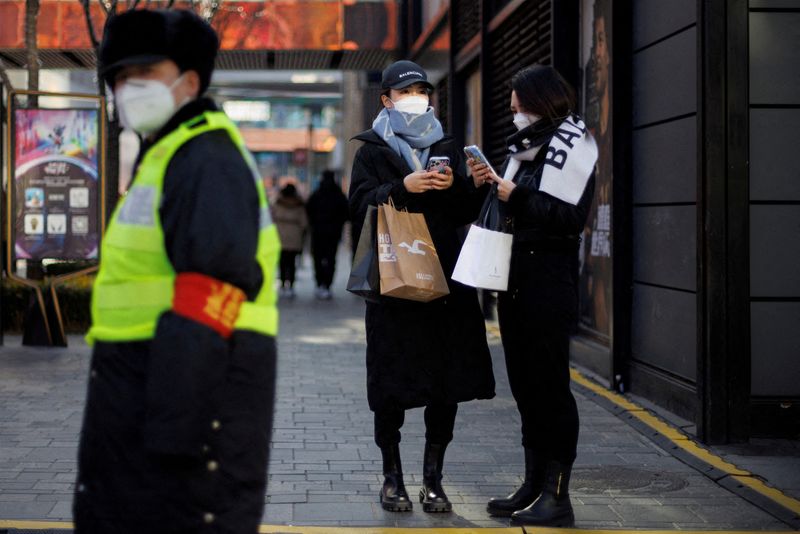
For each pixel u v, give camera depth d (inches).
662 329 523.8
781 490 375.2
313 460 415.2
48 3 1099.3
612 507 357.7
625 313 568.4
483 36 890.1
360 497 364.8
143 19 190.7
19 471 391.9
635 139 561.3
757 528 336.2
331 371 637.3
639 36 552.4
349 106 2176.4
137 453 183.2
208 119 191.6
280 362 672.4
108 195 870.4
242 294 183.5
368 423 485.4
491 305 920.3
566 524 333.4
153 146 191.6
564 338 321.7
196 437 175.2
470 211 343.9
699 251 446.0
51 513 340.2
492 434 468.1
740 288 441.7
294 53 1275.8
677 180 500.1
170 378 174.2
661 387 518.6
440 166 320.8
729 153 438.0
